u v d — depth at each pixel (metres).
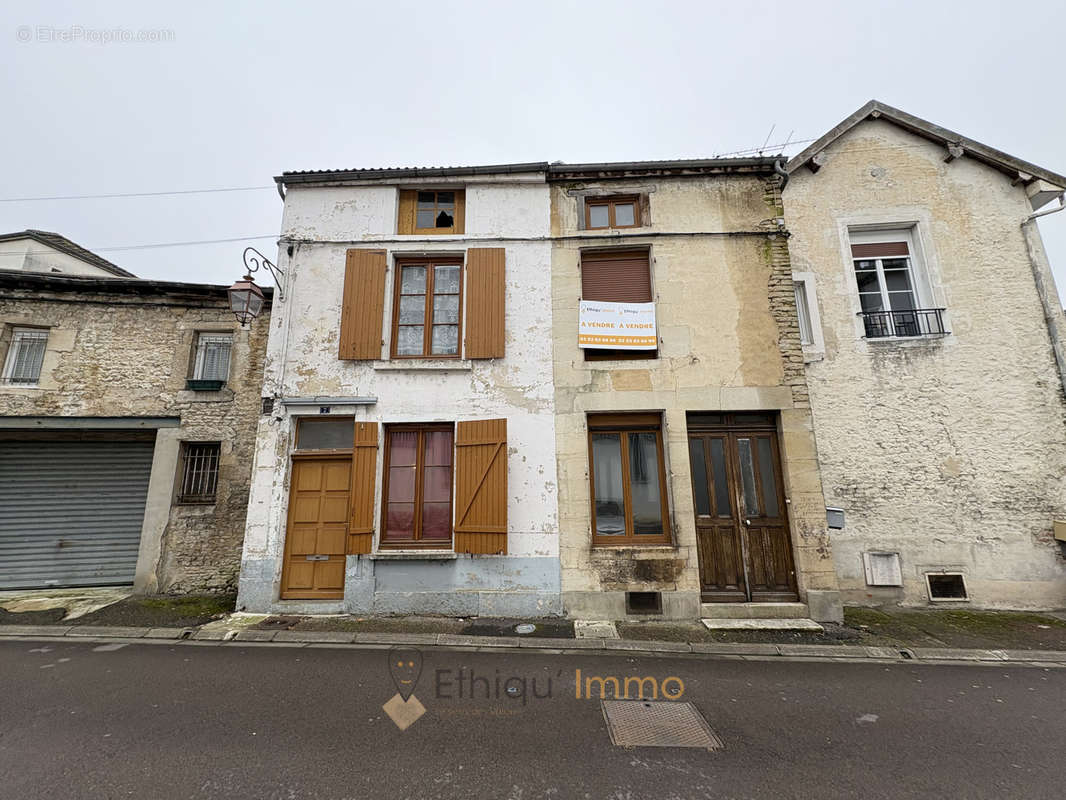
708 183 7.84
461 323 7.64
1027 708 4.18
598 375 7.23
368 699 4.22
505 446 6.89
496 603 6.63
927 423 7.66
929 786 3.07
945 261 8.12
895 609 7.14
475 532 6.73
